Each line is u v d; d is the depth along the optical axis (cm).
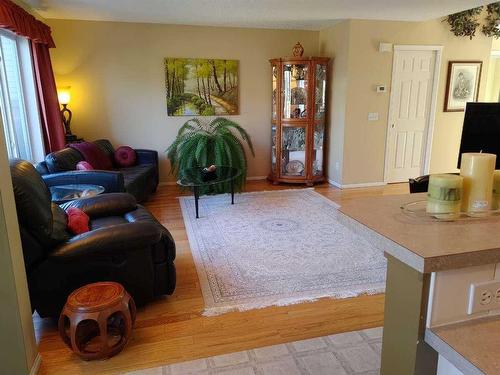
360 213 106
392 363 95
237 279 274
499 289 84
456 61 546
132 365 187
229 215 425
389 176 566
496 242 83
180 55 545
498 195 98
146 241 217
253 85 580
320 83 548
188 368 185
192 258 312
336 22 522
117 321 207
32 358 180
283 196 505
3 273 161
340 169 545
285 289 260
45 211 201
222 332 213
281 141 563
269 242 343
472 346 75
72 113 528
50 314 211
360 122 530
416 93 546
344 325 219
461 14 523
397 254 84
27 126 426
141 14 473
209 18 496
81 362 189
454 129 574
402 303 88
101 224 265
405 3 416
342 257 309
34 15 450
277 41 576
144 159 520
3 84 365
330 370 183
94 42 516
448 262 77
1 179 157
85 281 212
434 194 96
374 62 516
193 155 508
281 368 184
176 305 241
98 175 368
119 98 538
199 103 564
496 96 718
